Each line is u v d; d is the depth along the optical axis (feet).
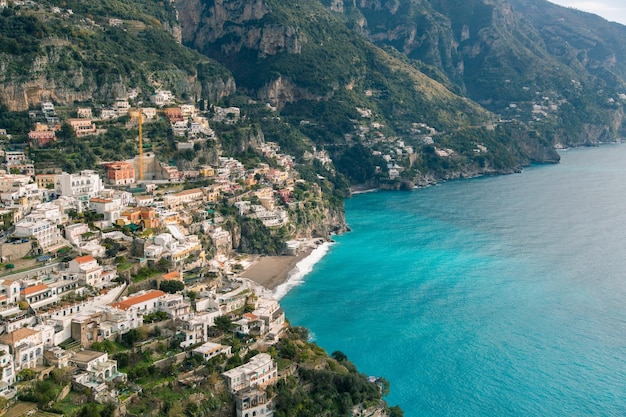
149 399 603.26
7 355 580.71
